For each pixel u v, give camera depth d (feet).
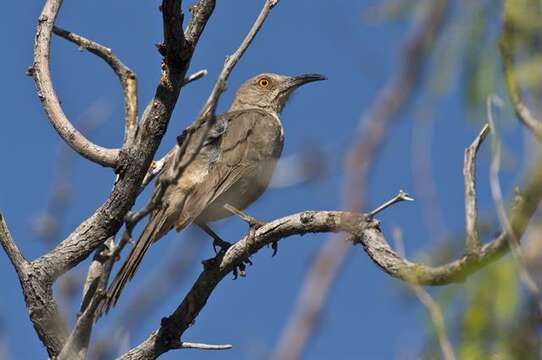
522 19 19.89
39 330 36.81
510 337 19.26
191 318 36.29
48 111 38.73
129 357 36.63
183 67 36.09
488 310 19.35
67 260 37.04
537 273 18.54
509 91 19.74
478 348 19.33
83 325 32.42
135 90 41.63
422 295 20.27
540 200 19.99
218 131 44.86
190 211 40.91
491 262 21.50
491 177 20.92
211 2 35.45
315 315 14.71
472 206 22.70
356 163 15.23
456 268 22.11
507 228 20.10
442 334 19.29
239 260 35.88
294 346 14.58
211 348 36.35
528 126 19.54
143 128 36.88
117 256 29.89
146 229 39.27
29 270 36.70
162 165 42.11
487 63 20.16
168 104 36.58
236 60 32.35
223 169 44.45
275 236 35.06
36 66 39.45
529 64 19.75
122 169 37.11
